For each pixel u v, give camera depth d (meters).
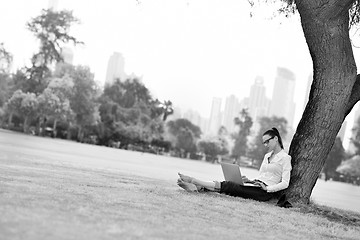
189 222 3.80
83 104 45.53
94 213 3.46
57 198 3.95
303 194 7.10
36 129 44.03
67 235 2.59
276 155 6.65
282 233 4.11
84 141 50.34
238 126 69.06
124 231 2.94
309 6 6.86
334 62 7.00
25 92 47.19
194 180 6.36
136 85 57.19
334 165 60.31
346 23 6.96
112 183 6.31
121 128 52.97
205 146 63.53
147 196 5.12
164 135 61.25
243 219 4.57
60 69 49.59
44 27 48.06
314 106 7.21
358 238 4.53
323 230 4.69
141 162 20.52
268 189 6.40
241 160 66.38
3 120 46.38
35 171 6.70
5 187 4.17
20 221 2.76
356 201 14.91
